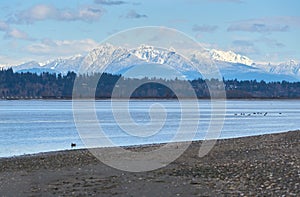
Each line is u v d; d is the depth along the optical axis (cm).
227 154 5025
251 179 3394
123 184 3416
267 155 4678
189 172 3866
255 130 11550
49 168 4356
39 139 9475
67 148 7662
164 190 3166
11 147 8044
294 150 4966
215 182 3366
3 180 3688
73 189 3281
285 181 3262
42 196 3081
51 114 19900
